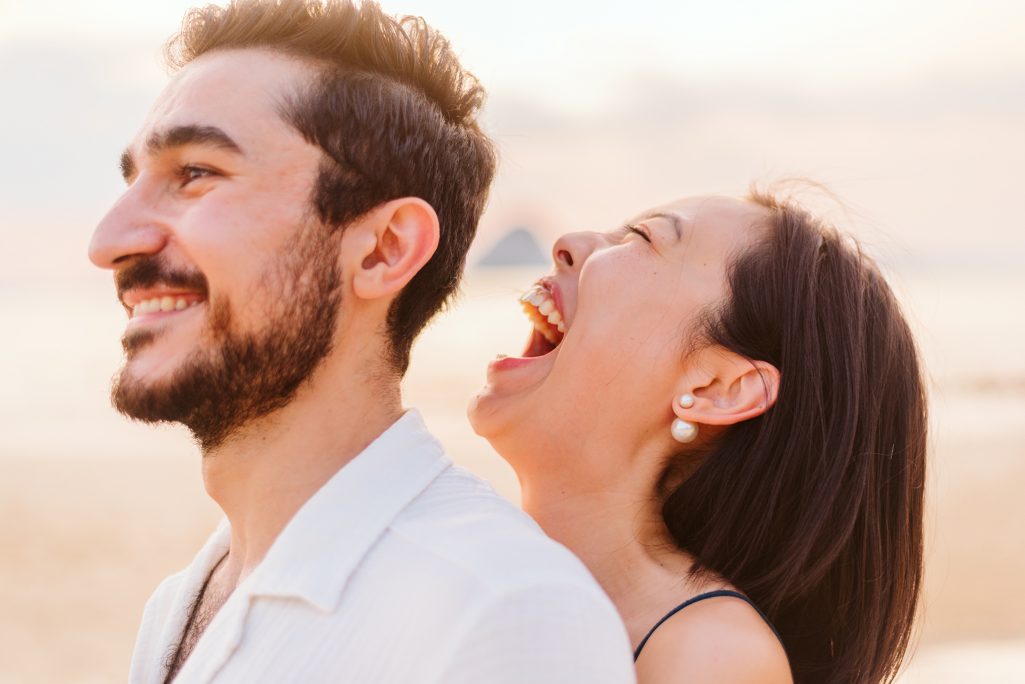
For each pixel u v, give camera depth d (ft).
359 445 4.89
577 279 7.61
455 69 5.62
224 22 5.14
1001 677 20.35
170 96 4.97
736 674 5.80
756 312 6.76
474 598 4.00
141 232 4.71
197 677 4.43
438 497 4.67
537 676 3.90
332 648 4.20
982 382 77.46
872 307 7.13
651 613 6.38
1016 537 34.83
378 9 5.33
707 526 6.72
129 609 28.04
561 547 4.53
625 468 6.84
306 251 4.78
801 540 6.61
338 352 4.89
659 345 6.75
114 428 59.06
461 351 93.50
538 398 6.99
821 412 6.70
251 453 4.87
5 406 67.92
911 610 7.21
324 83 4.95
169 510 39.52
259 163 4.74
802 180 7.69
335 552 4.37
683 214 7.25
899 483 7.07
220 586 5.14
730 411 6.63
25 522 37.24
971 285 224.12
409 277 4.99
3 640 25.32
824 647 7.06
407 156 5.14
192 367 4.66
